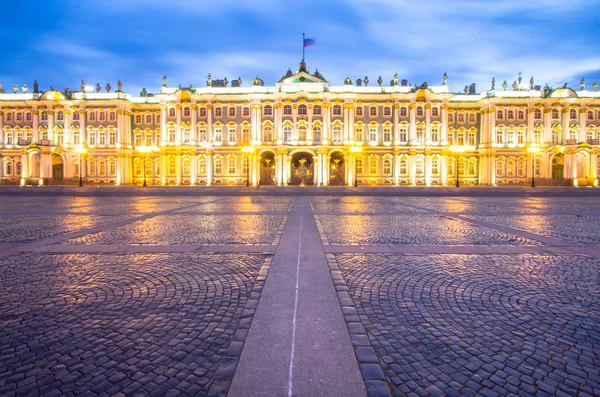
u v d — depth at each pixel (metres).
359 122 63.38
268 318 5.25
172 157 64.25
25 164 63.78
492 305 5.97
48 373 3.98
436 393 3.63
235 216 17.53
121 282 7.08
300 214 18.27
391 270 7.92
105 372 4.00
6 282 7.05
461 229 13.61
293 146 62.25
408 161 63.34
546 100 62.06
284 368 3.95
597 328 5.12
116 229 13.41
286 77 65.12
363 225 14.55
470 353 4.43
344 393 3.53
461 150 62.06
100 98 64.94
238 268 8.02
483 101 63.69
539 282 7.16
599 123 62.47
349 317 5.43
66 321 5.30
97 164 64.75
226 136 63.88
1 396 3.55
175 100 63.41
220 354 4.37
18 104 64.69
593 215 18.41
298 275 7.34
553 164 65.25
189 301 6.09
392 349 4.51
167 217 17.16
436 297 6.32
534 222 15.68
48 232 12.76
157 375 3.94
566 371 4.04
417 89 62.94
